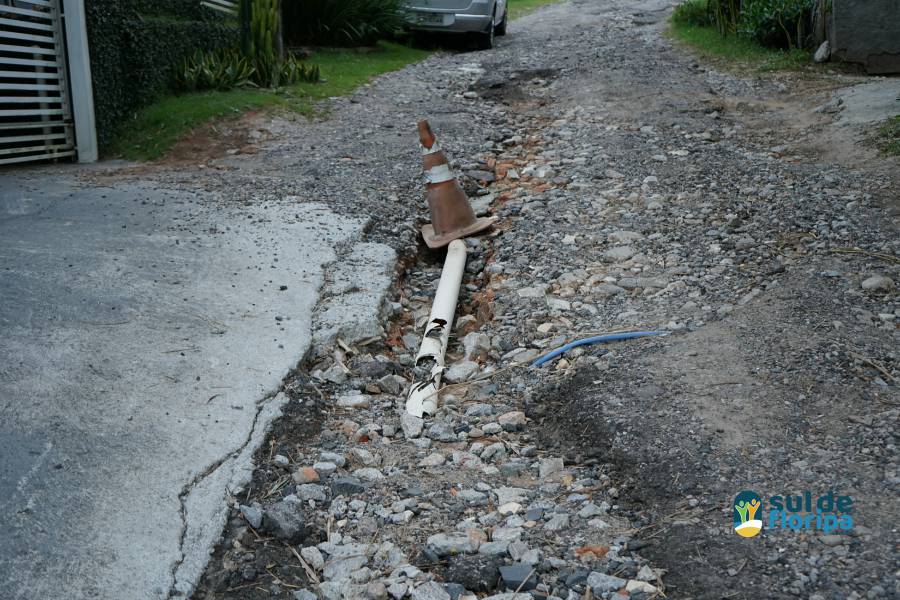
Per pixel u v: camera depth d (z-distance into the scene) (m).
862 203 6.28
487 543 3.00
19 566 2.64
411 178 7.67
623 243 5.94
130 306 4.52
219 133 9.17
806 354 4.03
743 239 5.80
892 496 3.00
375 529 3.13
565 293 5.24
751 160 7.67
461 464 3.61
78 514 2.90
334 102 10.68
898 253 5.29
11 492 2.96
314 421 3.89
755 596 2.60
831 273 5.00
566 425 3.84
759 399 3.69
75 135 8.69
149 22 9.77
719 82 11.02
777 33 12.84
